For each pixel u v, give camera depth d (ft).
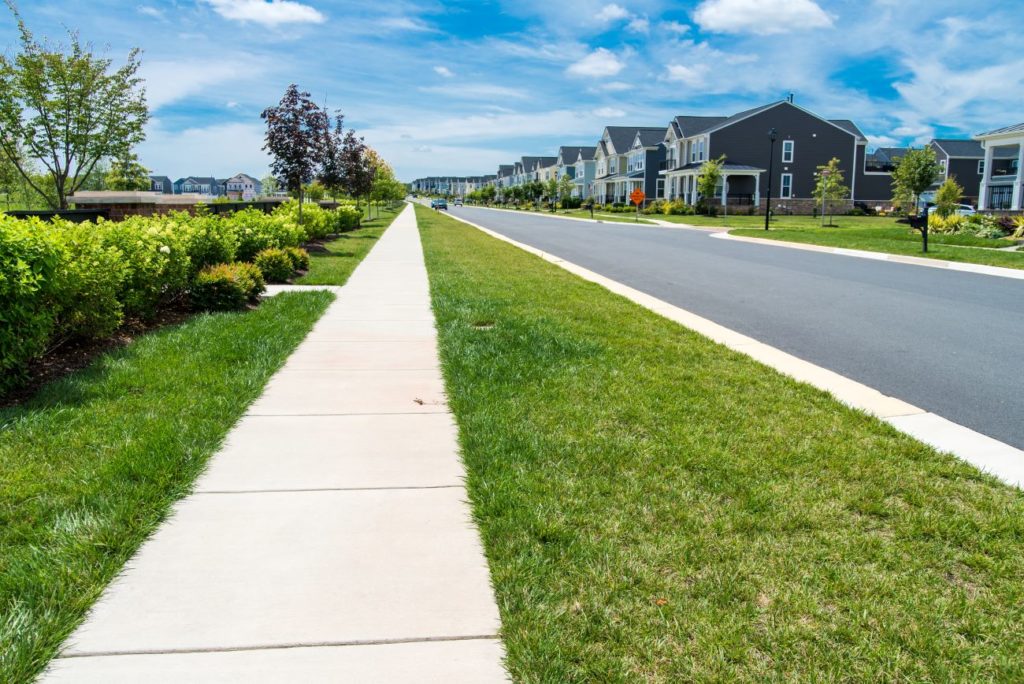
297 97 65.87
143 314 26.21
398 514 11.39
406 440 14.74
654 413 16.33
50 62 67.00
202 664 7.85
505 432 14.89
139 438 14.03
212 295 29.55
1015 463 13.99
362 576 9.59
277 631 8.41
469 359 21.20
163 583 9.39
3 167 75.36
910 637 8.36
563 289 38.34
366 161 119.85
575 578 9.51
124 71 70.79
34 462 12.93
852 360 23.58
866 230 93.91
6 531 10.46
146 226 28.55
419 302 33.40
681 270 51.72
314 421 15.90
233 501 11.81
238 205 67.41
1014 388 20.13
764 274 49.03
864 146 187.11
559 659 7.93
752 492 12.12
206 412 15.93
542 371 19.93
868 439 14.88
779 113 173.17
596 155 258.98
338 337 25.20
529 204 275.59
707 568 9.77
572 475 12.81
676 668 7.84
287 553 10.16
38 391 17.29
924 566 9.88
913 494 12.14
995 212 104.63
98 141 71.36
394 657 8.01
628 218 156.76
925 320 31.01
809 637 8.36
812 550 10.25
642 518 11.21
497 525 10.84
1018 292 39.73
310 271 44.80
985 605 8.98
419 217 152.15
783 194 175.83
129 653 8.02
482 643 8.28
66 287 19.52
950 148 205.26
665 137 207.10
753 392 18.30
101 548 10.07
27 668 7.65
